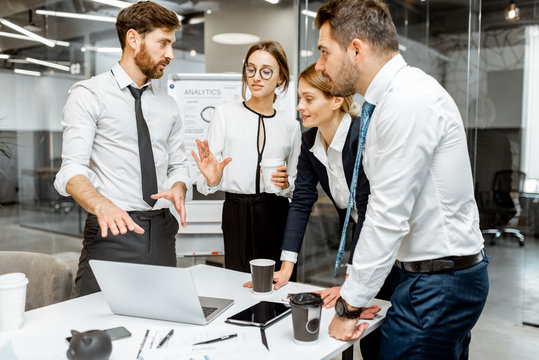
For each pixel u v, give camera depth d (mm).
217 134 2230
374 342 1488
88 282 1745
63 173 1579
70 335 1148
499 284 4363
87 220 1776
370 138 1261
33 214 4863
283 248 1791
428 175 1212
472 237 1260
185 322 1236
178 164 2012
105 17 4703
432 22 4332
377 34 1210
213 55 4363
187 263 4570
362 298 1158
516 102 4820
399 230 1147
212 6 4324
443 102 1188
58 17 4719
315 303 1104
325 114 1699
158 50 1719
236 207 2211
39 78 4754
